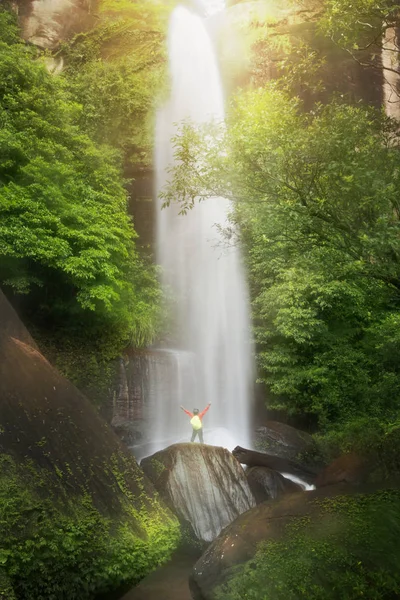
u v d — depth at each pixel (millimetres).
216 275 30766
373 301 21594
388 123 12586
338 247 11703
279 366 24203
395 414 20203
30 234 19062
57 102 23953
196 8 44281
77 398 12273
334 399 22250
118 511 10703
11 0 35625
